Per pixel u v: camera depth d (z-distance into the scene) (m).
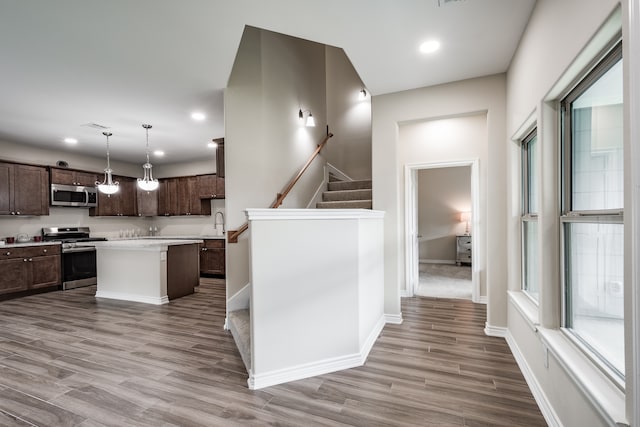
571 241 1.76
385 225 3.47
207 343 3.00
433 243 7.98
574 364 1.43
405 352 2.72
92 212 6.42
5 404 2.02
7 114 4.04
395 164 3.41
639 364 0.97
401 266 4.61
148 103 3.74
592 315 1.57
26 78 3.06
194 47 2.55
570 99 1.72
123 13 2.10
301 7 2.02
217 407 1.97
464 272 6.59
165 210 7.32
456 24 2.19
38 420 1.86
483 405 1.96
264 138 3.60
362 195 4.78
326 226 2.43
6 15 2.11
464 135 4.23
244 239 3.49
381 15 2.09
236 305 3.47
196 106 3.85
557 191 1.81
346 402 2.01
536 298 2.41
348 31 2.29
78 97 3.54
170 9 2.06
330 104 6.32
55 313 4.02
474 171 4.20
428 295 4.68
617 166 1.34
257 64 3.57
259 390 2.16
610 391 1.22
